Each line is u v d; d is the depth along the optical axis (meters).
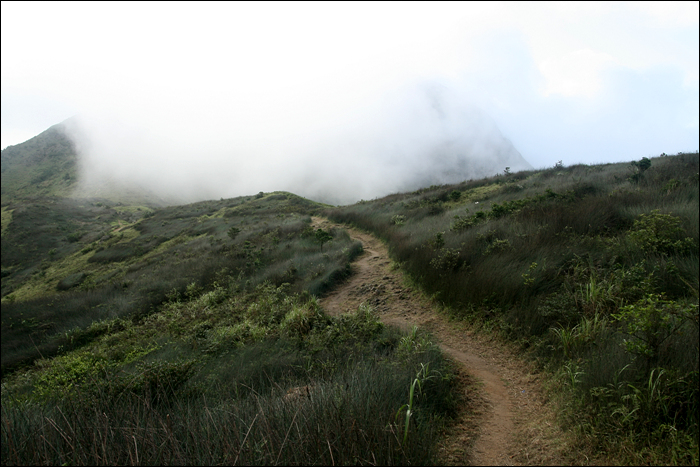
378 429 2.70
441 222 13.14
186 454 2.51
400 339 5.26
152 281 15.55
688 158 13.54
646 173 12.56
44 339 11.17
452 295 6.88
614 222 7.78
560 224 8.08
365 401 3.20
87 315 12.55
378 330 5.86
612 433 2.78
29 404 4.35
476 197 18.50
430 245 9.40
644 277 4.96
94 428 2.82
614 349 3.57
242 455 2.46
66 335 10.54
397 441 2.54
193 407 3.88
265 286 11.01
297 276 11.30
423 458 2.66
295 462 2.43
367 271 10.79
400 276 9.45
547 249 6.89
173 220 45.19
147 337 9.23
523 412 3.53
